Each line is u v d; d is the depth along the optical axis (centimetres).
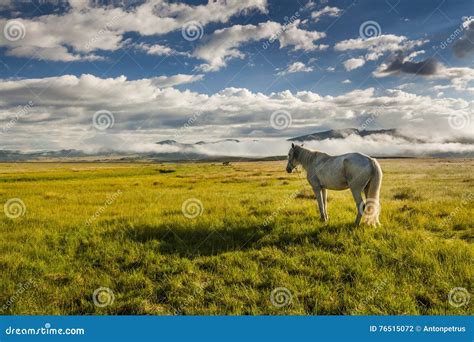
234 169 5966
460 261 705
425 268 686
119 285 680
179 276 697
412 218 1055
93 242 907
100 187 2581
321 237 874
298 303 598
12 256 809
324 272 693
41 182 3378
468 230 940
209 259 779
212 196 1772
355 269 695
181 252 832
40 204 1579
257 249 845
